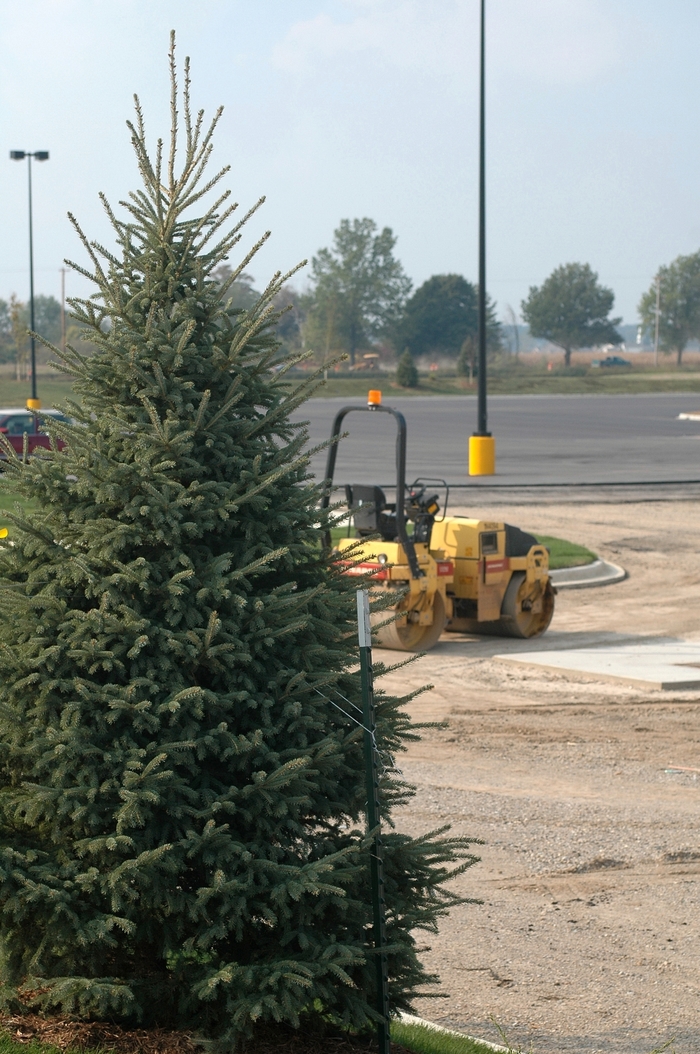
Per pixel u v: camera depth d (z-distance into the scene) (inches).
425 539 735.1
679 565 1050.1
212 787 235.1
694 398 5128.0
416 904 251.6
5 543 250.5
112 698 227.3
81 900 223.9
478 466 1706.4
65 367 251.9
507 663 703.7
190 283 258.1
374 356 7185.0
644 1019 288.8
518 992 302.4
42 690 227.6
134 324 251.0
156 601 242.8
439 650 743.7
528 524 1243.2
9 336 7598.4
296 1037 242.2
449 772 486.6
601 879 378.0
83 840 223.1
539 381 6205.7
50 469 246.8
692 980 311.1
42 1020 231.5
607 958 323.0
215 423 251.1
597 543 1141.7
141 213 252.7
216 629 231.0
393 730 263.1
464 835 412.8
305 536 256.5
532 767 495.8
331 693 249.6
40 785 223.9
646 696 624.7
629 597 922.1
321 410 3759.8
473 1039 267.6
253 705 234.7
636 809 444.8
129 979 228.2
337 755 239.5
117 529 237.9
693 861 394.6
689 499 1464.1
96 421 254.1
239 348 248.5
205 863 224.5
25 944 229.5
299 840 245.8
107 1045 222.4
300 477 265.7
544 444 2342.5
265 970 221.8
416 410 3843.5
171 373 247.9
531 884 372.5
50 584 238.8
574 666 682.8
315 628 249.1
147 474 240.5
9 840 231.5
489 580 753.6
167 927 228.7
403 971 248.8
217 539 253.3
